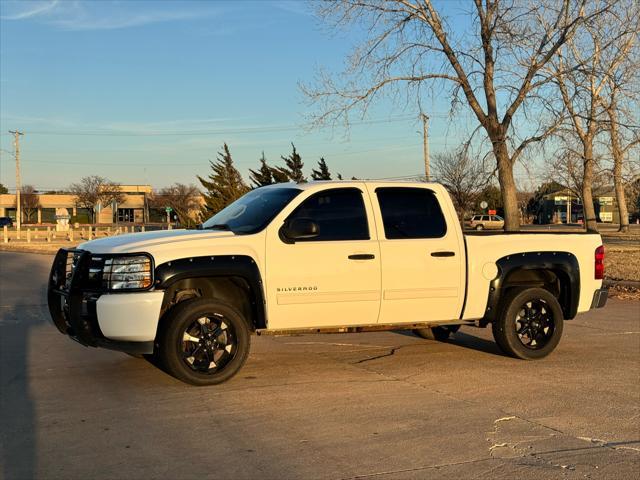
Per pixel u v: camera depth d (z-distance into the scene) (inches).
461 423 214.1
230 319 255.4
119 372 280.8
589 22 741.9
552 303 308.5
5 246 1476.4
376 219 280.8
